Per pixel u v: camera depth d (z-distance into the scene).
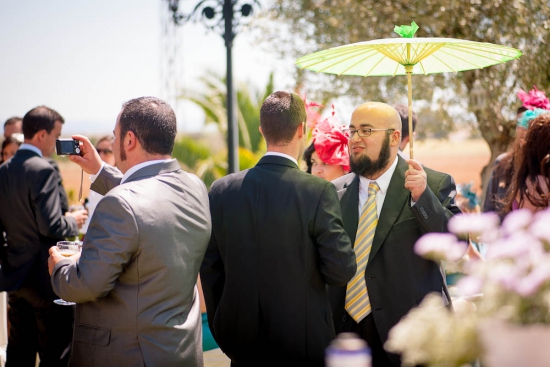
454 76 7.89
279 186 2.78
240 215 2.81
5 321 4.96
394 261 2.94
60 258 2.57
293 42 8.61
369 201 3.05
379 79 8.11
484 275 1.50
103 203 2.42
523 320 1.40
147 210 2.43
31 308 4.33
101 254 2.36
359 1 7.78
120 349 2.44
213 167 15.48
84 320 2.52
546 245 1.52
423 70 3.35
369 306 2.98
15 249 4.18
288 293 2.74
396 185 3.02
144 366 2.42
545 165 2.73
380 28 7.65
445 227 2.85
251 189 2.82
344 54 3.19
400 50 2.96
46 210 4.11
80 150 3.08
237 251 2.82
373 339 2.97
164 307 2.47
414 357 1.48
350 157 3.07
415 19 7.41
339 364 1.45
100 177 3.09
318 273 2.80
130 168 2.60
